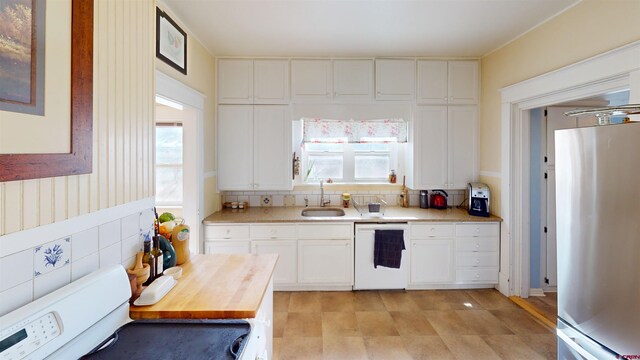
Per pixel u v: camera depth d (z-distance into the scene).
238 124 3.41
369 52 3.29
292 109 3.46
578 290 1.43
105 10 1.23
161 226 1.74
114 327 1.11
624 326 1.23
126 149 1.38
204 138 3.06
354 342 2.31
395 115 3.50
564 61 2.35
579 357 1.43
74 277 1.06
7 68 0.81
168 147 3.61
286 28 2.70
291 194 3.76
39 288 0.92
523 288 3.04
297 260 3.12
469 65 3.46
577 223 1.42
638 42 1.75
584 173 1.38
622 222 1.23
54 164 0.95
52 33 0.95
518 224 3.02
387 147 3.88
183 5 2.30
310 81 3.41
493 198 3.27
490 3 2.28
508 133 3.00
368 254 3.14
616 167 1.24
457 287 3.24
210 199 3.25
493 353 2.19
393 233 3.11
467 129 3.48
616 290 1.26
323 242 3.13
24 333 0.77
